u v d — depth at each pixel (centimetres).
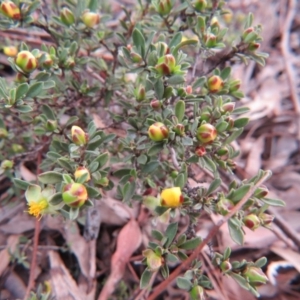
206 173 21
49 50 17
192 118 16
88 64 22
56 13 21
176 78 14
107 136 15
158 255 13
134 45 15
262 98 27
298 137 26
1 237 20
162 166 17
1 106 15
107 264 20
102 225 21
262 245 20
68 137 16
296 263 19
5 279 19
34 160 21
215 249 20
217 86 16
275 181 24
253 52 17
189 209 14
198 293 13
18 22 16
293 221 22
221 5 17
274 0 32
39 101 18
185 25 18
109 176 20
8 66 26
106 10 24
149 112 16
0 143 18
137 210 21
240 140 25
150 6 20
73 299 18
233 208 13
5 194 21
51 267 19
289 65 29
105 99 19
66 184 12
